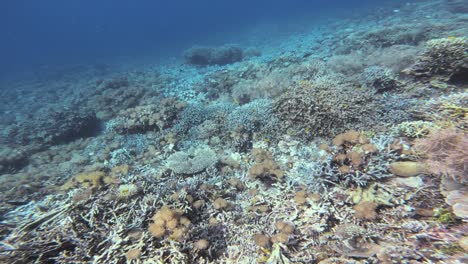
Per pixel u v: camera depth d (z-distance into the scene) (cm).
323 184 429
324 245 355
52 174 766
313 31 2741
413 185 376
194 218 436
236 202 498
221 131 782
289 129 657
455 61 591
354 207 373
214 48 2336
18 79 3225
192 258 365
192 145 767
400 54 834
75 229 388
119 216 419
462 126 422
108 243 373
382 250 308
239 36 4156
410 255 291
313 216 392
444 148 377
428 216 333
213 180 568
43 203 551
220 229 416
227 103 994
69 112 1177
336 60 1052
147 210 426
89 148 941
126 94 1332
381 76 684
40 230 392
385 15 2414
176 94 1345
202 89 1336
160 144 800
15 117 1509
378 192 388
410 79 692
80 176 572
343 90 620
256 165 529
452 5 1853
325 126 589
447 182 353
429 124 475
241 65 1531
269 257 354
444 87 607
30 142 1077
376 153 435
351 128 561
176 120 908
